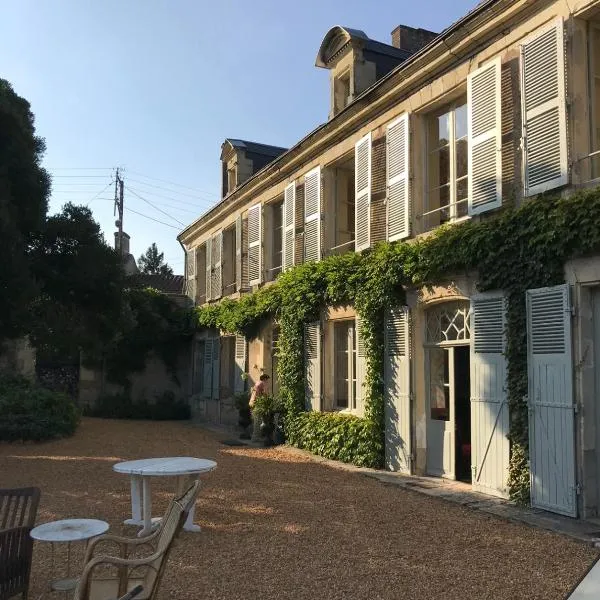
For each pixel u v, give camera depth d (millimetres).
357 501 7344
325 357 11602
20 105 12789
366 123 10734
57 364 21359
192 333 19609
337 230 12086
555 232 6742
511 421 7332
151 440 13344
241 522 6363
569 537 5848
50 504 7078
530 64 7387
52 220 13516
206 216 18141
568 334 6656
